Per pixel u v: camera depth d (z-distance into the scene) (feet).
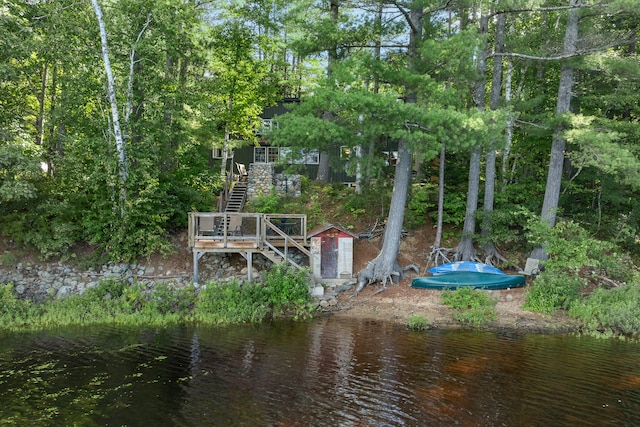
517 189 65.00
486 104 82.38
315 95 46.57
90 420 24.97
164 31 59.26
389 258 55.06
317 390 29.48
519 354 37.24
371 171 49.98
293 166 52.60
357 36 54.24
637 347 39.63
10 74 52.65
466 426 25.04
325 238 55.77
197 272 52.01
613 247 54.49
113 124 58.03
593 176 62.64
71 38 57.11
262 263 56.24
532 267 54.90
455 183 70.85
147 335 41.04
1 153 46.96
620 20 65.77
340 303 51.13
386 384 30.68
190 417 25.50
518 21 78.07
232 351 36.99
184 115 62.85
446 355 36.68
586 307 46.50
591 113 66.28
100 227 54.49
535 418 26.17
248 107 75.46
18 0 53.88
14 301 45.55
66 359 34.60
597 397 29.22
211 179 69.36
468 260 58.13
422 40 52.95
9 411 25.85
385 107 42.91
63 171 56.29
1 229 53.83
